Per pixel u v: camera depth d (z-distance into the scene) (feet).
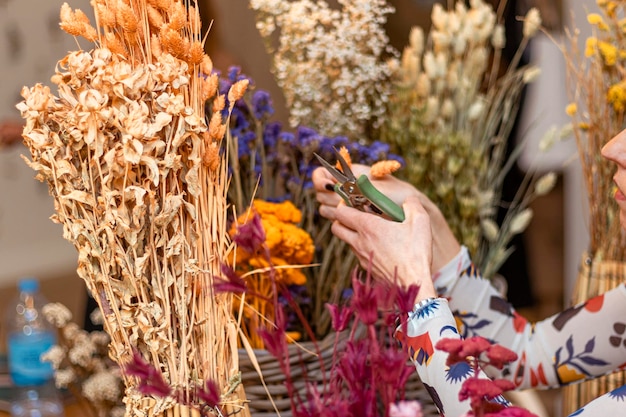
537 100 7.95
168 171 2.62
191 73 2.77
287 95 4.60
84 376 4.75
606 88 4.63
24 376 5.08
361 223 3.30
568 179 8.71
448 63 5.15
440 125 4.89
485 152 5.15
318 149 4.16
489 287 4.05
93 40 2.80
